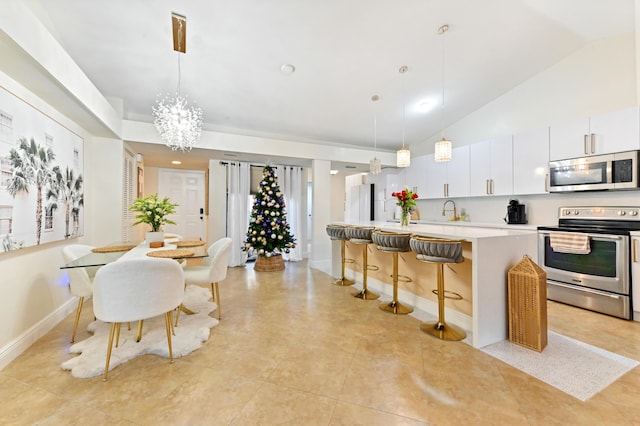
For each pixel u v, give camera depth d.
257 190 5.71
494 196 4.52
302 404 1.58
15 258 2.10
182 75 3.39
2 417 1.47
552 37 3.22
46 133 2.45
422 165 5.52
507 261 2.42
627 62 3.15
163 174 6.48
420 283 3.11
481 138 4.61
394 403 1.59
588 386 1.74
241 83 3.63
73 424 1.43
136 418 1.47
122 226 3.79
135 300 1.82
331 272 4.79
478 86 4.04
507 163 4.04
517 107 4.11
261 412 1.52
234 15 2.60
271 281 4.28
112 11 2.49
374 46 3.12
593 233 2.95
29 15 1.72
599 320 2.75
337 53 3.20
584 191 3.38
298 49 3.09
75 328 2.32
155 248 2.73
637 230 2.79
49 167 2.49
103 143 3.62
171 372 1.89
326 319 2.81
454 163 4.86
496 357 2.09
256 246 4.97
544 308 2.21
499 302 2.36
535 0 2.67
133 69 3.22
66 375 1.84
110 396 1.65
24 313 2.20
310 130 5.09
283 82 3.67
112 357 2.01
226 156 5.00
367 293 3.53
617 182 2.97
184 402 1.60
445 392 1.68
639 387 1.73
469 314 2.56
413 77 3.71
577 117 3.51
